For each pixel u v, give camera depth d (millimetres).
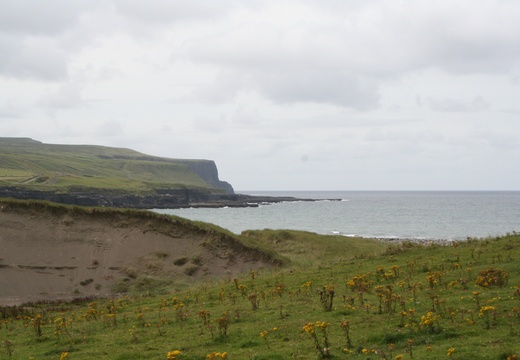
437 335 14219
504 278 20500
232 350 14617
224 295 24875
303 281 25875
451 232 106375
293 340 15023
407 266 26484
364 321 16375
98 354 15594
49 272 35594
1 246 36500
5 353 16703
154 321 19875
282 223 135000
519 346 12562
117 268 37281
